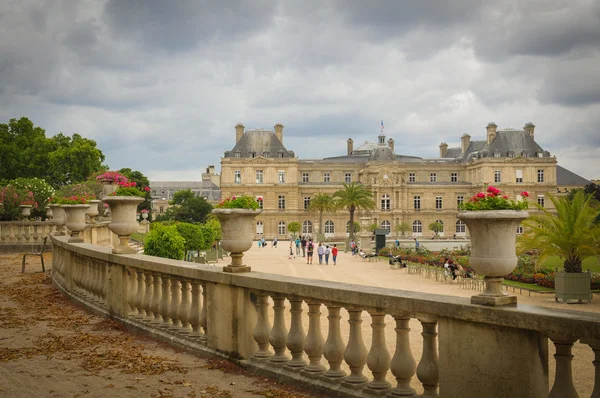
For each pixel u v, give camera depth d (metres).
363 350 6.24
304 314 18.48
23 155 80.44
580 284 27.16
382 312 5.98
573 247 29.61
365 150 144.75
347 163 122.25
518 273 35.06
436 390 5.68
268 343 7.52
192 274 8.41
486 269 5.10
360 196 96.31
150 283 9.86
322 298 6.43
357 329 6.25
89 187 46.25
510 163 113.75
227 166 113.12
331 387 6.34
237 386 6.84
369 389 6.01
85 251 12.27
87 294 12.71
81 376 7.26
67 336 9.63
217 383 6.96
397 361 5.78
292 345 6.93
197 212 114.00
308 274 40.31
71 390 6.70
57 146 85.31
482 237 5.14
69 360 8.06
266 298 7.50
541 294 29.86
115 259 10.64
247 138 117.44
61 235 18.28
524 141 117.25
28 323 10.72
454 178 124.06
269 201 113.25
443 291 31.22
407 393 5.79
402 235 110.25
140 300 10.02
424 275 39.50
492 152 116.69
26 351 8.54
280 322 7.20
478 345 5.07
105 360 8.01
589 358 11.56
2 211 37.19
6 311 12.02
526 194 5.40
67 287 14.09
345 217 115.12
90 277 12.43
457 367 5.23
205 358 8.14
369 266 48.09
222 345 7.93
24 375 7.30
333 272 42.06
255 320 7.66
